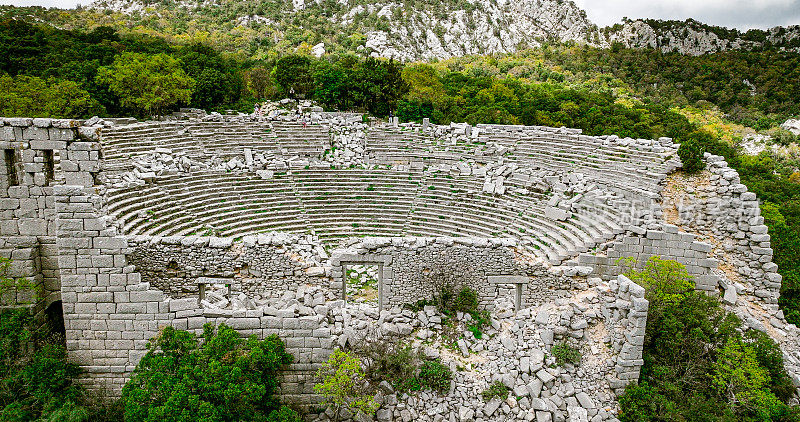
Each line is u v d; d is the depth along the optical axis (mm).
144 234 26453
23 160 17484
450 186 37531
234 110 50438
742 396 19172
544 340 20453
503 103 59438
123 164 33000
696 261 25875
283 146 42000
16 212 17938
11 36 55375
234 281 23688
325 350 17609
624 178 31438
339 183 38031
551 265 25109
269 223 32719
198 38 108000
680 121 68938
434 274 23859
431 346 20812
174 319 17188
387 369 19000
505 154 39469
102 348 17344
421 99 53656
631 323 19438
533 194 34000
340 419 17750
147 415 14609
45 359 16500
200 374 15227
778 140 82688
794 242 33281
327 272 23391
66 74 45750
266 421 15586
